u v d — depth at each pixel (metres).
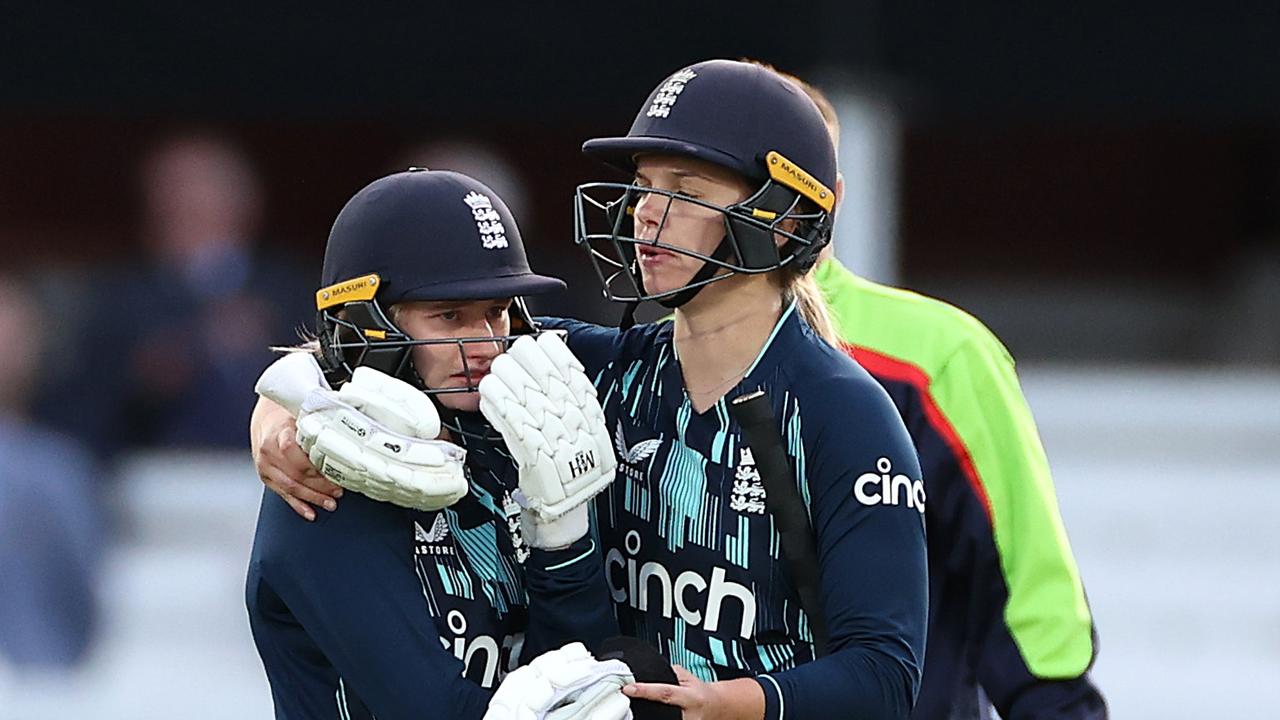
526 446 8.84
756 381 9.27
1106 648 16.78
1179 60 16.52
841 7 16.38
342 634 9.05
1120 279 23.84
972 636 11.79
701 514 9.23
